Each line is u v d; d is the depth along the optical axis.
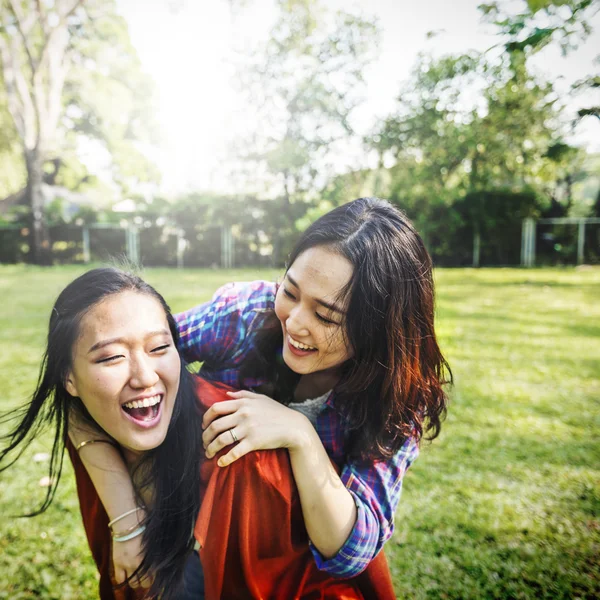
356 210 1.41
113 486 1.45
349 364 1.48
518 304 10.08
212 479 1.33
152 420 1.34
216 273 17.84
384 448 1.49
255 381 1.69
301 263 1.35
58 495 3.11
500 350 6.44
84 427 1.49
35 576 2.46
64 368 1.35
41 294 11.57
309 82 20.78
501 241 19.97
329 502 1.33
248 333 1.69
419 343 1.45
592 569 2.52
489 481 3.30
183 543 1.39
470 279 14.97
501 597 2.35
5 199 26.55
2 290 12.30
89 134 29.38
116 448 1.51
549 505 3.04
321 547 1.36
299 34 20.38
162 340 1.35
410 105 19.36
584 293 11.67
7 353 6.20
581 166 20.00
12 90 21.33
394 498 1.51
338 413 1.58
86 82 25.92
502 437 3.92
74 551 2.62
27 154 21.17
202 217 21.44
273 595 1.44
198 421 1.47
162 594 1.37
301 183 21.94
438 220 19.75
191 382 1.54
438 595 2.36
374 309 1.34
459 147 18.27
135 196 22.56
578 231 19.84
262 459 1.33
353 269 1.31
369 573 1.58
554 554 2.62
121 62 27.78
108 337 1.29
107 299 1.32
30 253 21.27
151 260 21.84
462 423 4.18
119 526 1.42
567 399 4.73
